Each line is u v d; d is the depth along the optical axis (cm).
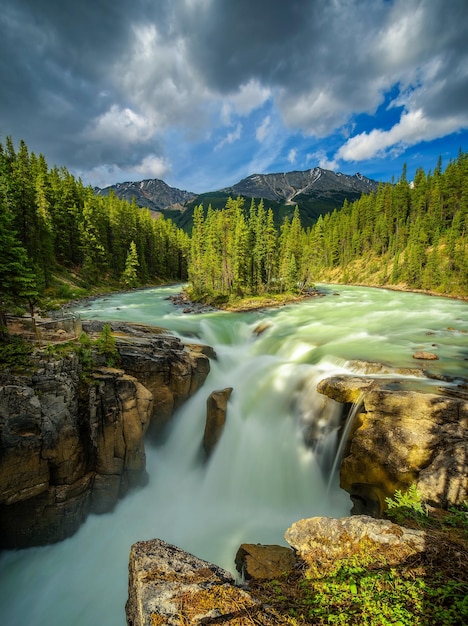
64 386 1407
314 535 736
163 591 520
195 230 7925
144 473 1648
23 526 1342
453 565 568
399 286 8012
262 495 1653
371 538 668
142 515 1579
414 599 497
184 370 2009
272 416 1905
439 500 987
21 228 4744
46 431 1324
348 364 2094
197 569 582
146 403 1669
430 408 1265
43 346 1521
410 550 623
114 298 5900
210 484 1772
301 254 8038
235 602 500
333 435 1608
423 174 11325
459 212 8150
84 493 1452
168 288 8331
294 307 5141
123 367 1838
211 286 6506
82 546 1414
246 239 6281
